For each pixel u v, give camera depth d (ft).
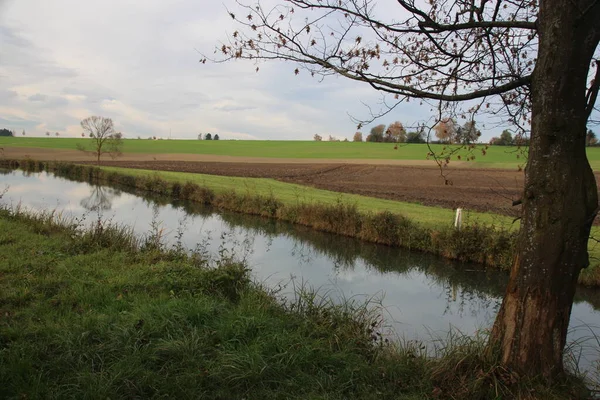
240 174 147.13
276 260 42.55
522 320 13.01
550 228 12.34
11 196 77.92
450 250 46.11
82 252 29.53
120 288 22.31
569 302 12.78
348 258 46.34
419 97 13.78
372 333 21.01
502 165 162.09
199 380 13.88
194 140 383.45
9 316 17.53
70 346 14.88
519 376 12.95
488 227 46.75
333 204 69.46
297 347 16.39
